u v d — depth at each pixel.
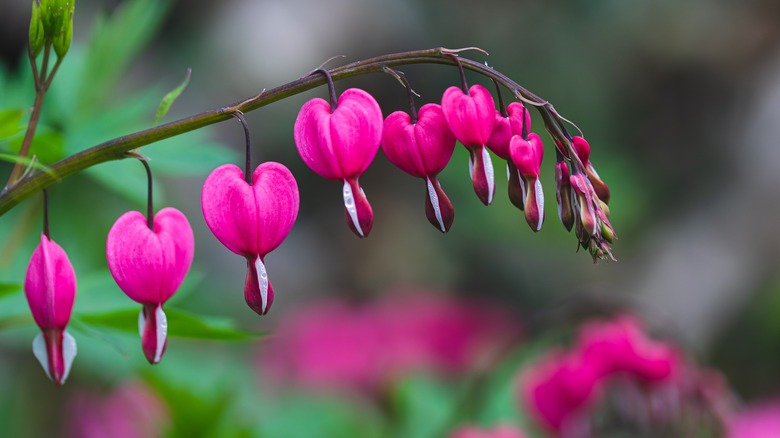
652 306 10.53
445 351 8.35
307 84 2.47
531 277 10.53
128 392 6.50
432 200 2.54
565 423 4.95
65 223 7.14
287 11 10.51
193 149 4.04
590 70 11.24
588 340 4.97
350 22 10.58
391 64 2.52
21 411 6.74
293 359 8.01
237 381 6.14
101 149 2.52
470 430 4.94
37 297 2.47
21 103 4.36
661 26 11.59
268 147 10.41
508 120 2.55
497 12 11.06
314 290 10.71
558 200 2.52
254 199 2.42
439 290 10.65
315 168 2.46
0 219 5.95
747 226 11.05
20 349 7.14
